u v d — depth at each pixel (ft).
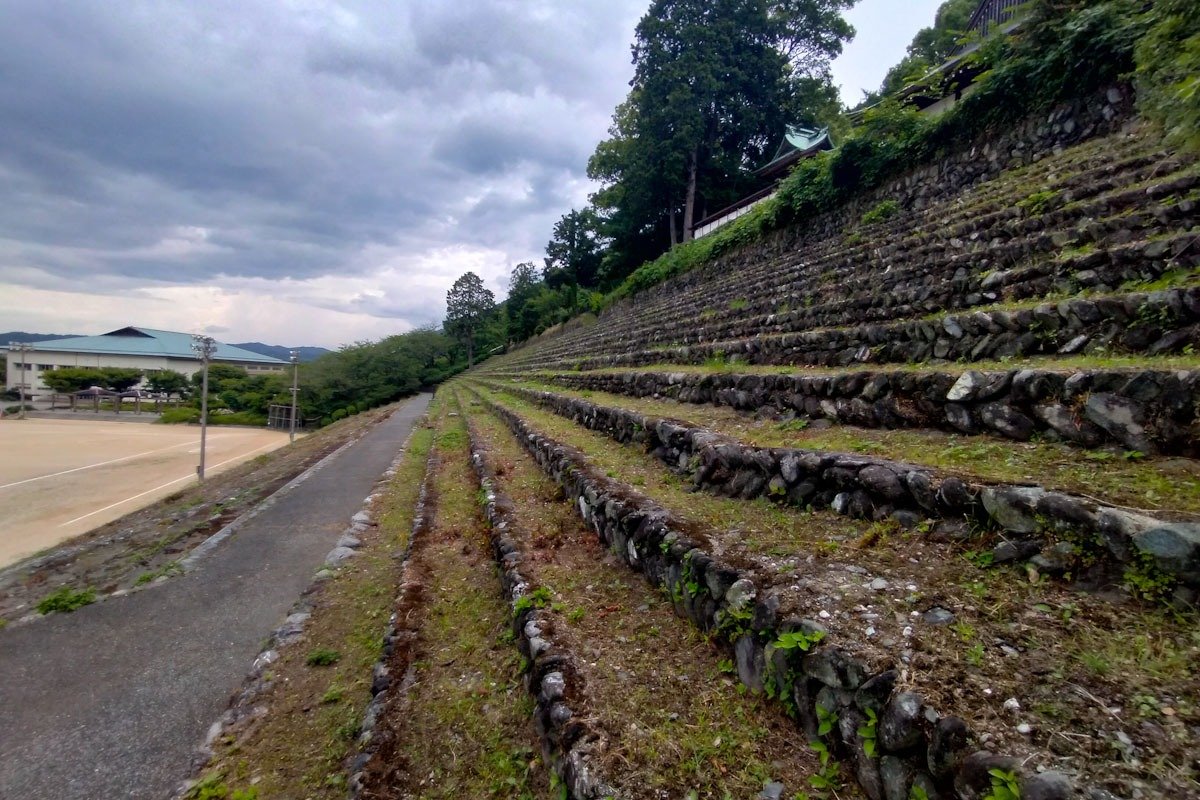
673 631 10.34
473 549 18.13
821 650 7.07
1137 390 8.97
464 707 10.32
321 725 11.12
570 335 97.71
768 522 11.66
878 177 40.57
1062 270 15.71
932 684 6.11
